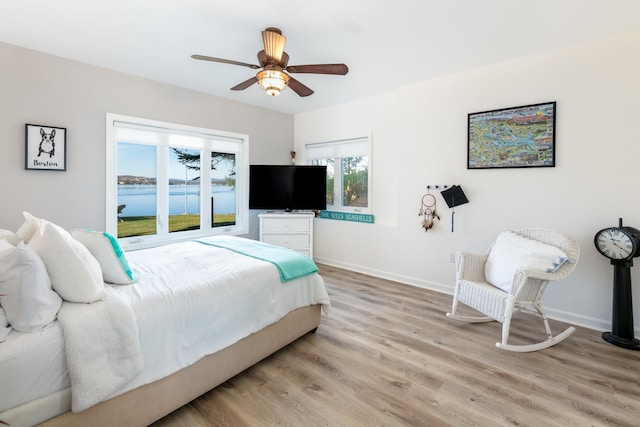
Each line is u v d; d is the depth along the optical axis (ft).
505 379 6.19
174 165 12.28
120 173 10.88
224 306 5.78
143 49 8.87
